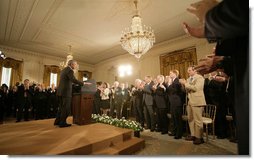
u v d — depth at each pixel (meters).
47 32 6.41
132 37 4.09
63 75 3.34
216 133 3.80
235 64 0.59
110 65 10.08
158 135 3.95
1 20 5.55
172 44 7.13
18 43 7.64
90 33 6.51
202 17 0.65
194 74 3.41
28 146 2.08
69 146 2.08
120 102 5.97
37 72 8.90
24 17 5.35
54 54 9.30
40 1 4.52
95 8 4.84
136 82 5.39
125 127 3.36
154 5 4.70
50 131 2.98
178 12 5.06
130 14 5.15
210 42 0.71
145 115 4.81
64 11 4.98
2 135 2.68
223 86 3.59
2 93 6.05
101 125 3.62
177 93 3.79
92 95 3.91
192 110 3.30
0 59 7.71
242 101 0.53
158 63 7.61
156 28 6.09
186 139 3.46
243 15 0.45
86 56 9.68
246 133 0.51
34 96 6.63
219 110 3.67
